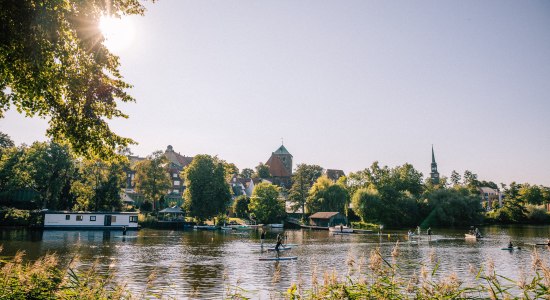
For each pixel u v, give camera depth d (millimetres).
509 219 131500
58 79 13234
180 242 57531
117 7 13688
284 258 39906
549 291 6938
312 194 121125
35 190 87438
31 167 83062
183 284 26734
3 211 76375
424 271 8016
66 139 14914
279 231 89938
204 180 96750
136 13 14305
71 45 13391
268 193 113125
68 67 13539
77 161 92250
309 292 8672
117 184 95188
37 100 14219
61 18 12125
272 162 192875
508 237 73812
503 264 38094
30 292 8781
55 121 14617
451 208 111812
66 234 66562
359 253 46250
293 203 128625
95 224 79125
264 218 111250
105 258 38906
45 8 11289
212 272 31828
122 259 38469
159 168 104875
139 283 26625
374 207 108938
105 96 14258
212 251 46656
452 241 64875
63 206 89125
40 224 74500
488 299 7688
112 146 14977
